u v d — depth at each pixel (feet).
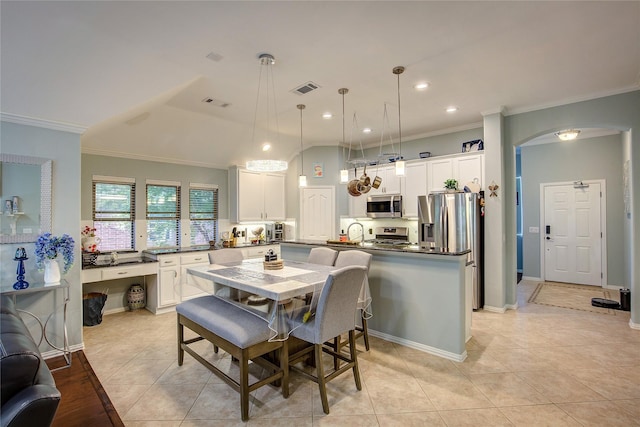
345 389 8.02
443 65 9.81
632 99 11.57
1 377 3.82
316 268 10.24
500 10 7.20
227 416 7.04
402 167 10.98
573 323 12.50
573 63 9.75
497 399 7.52
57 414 6.71
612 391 7.79
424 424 6.69
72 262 9.75
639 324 11.76
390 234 18.61
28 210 9.66
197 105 13.07
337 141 19.39
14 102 8.96
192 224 17.43
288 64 9.64
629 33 8.15
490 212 14.07
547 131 13.42
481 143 14.93
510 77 10.71
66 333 9.74
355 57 9.26
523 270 21.25
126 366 9.40
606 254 18.48
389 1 6.82
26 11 7.06
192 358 9.97
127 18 7.38
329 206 19.53
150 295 14.84
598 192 18.78
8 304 6.65
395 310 10.78
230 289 9.70
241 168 18.33
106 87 9.51
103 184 14.46
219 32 7.94
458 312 9.46
